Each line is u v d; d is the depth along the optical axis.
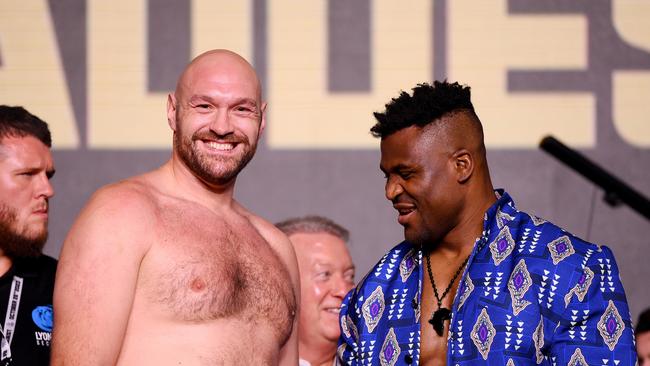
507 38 10.06
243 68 5.12
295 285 5.38
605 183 8.27
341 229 6.70
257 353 4.89
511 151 10.01
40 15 10.12
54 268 5.57
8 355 5.24
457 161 4.72
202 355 4.70
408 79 10.08
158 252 4.79
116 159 10.04
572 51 10.04
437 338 4.75
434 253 4.90
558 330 4.56
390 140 4.73
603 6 10.05
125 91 10.09
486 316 4.61
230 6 10.15
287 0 10.16
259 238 5.25
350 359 5.07
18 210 5.35
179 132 5.07
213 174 5.03
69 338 4.56
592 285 4.57
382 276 5.02
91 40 10.12
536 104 10.03
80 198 9.99
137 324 4.71
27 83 10.08
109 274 4.62
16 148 5.38
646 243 9.92
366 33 10.12
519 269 4.64
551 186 9.96
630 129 9.97
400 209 4.79
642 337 6.55
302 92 10.09
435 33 10.09
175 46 10.13
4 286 5.37
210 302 4.80
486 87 10.05
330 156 10.05
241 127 5.05
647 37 10.01
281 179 10.04
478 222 4.79
